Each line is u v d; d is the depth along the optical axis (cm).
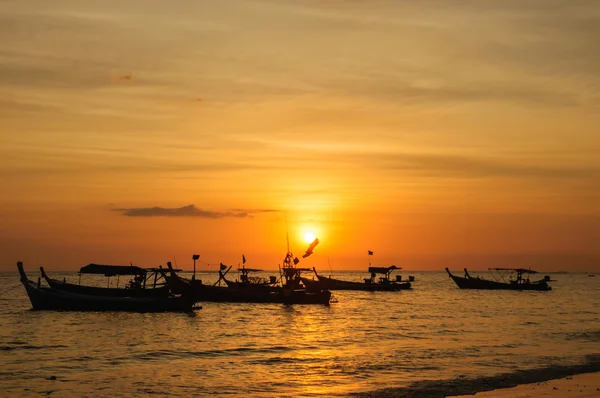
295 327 6650
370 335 5962
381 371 3859
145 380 3591
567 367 4003
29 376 3728
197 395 3203
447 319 7869
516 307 10312
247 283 9775
